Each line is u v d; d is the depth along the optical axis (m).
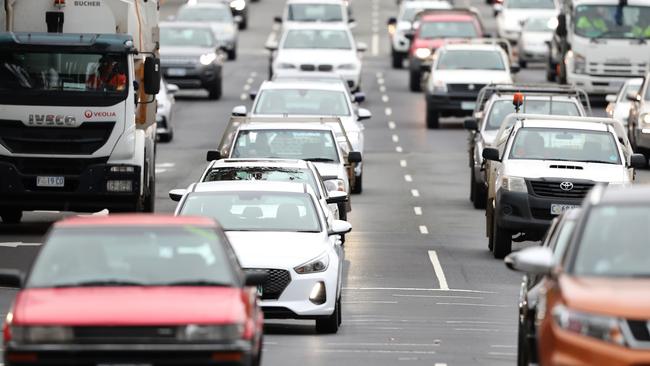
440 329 54.75
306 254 52.78
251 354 35.81
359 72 143.88
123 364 34.88
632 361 32.25
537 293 38.78
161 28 154.12
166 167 108.56
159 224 38.59
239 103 150.38
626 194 36.44
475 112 97.50
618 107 121.44
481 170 89.88
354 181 97.25
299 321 57.66
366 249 77.25
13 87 75.75
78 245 37.78
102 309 35.34
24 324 35.00
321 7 169.25
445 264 72.56
